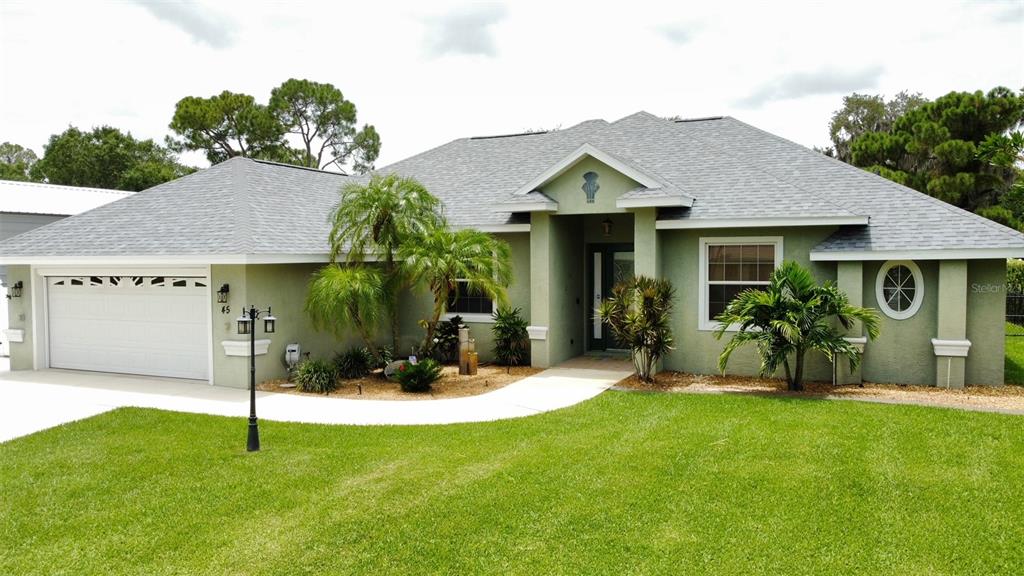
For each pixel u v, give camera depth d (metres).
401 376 12.96
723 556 5.83
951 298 12.65
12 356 16.61
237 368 13.54
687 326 14.77
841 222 12.98
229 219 14.41
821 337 12.11
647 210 14.44
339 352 15.96
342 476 7.98
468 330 15.55
